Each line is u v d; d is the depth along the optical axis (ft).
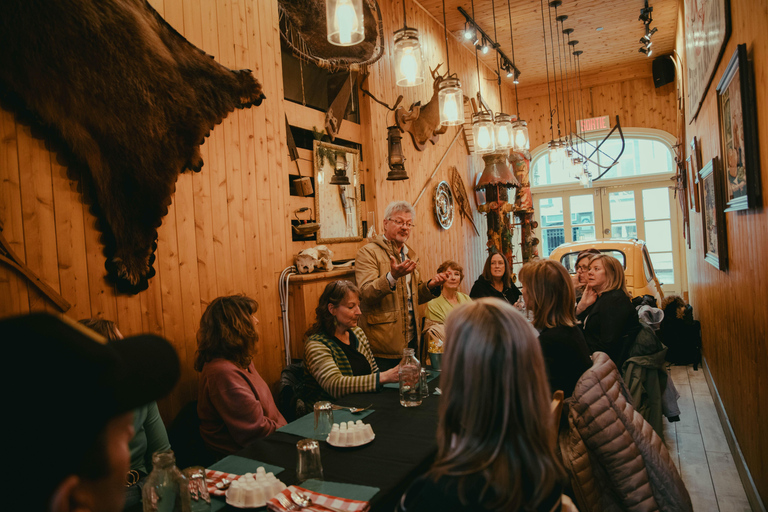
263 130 9.77
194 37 8.39
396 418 6.57
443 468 2.81
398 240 10.59
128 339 1.77
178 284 7.90
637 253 18.94
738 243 8.63
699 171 13.84
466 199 21.80
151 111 7.16
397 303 10.34
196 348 8.16
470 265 22.03
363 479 4.83
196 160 7.99
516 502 2.64
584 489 5.90
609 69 28.14
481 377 2.86
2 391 1.28
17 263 5.78
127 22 6.79
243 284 9.17
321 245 11.27
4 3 5.46
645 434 6.33
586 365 6.52
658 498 6.25
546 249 31.89
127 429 1.60
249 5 9.62
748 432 8.52
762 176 6.49
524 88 30.99
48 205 6.14
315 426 6.07
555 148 24.14
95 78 6.36
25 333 1.34
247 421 6.73
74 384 1.34
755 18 6.33
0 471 1.27
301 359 10.21
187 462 7.14
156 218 7.31
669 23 21.71
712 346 13.87
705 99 11.93
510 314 3.02
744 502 8.76
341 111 12.64
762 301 6.77
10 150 5.77
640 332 9.66
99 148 6.51
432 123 16.80
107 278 6.81
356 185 13.33
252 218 9.43
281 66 10.41
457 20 19.79
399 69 8.36
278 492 4.58
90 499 1.44
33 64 5.72
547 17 20.26
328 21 6.70
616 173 29.89
